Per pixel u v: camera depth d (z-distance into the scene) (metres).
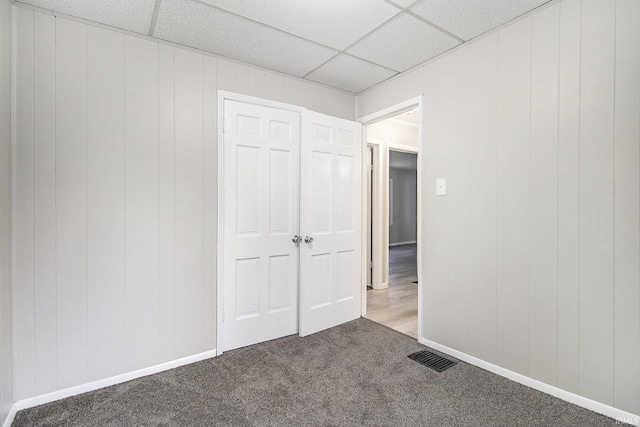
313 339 2.74
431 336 2.60
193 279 2.37
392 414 1.74
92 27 2.01
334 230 3.03
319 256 2.92
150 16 1.97
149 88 2.20
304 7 1.90
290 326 2.85
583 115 1.77
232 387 2.01
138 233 2.16
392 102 2.92
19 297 1.81
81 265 1.98
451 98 2.43
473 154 2.29
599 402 1.72
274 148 2.75
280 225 2.79
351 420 1.69
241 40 2.26
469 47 2.31
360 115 3.28
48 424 1.68
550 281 1.90
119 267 2.10
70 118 1.94
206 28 2.11
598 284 1.72
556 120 1.87
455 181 2.41
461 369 2.23
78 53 1.97
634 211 1.61
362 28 2.13
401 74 2.83
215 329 2.45
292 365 2.29
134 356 2.15
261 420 1.70
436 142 2.55
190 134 2.35
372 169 4.49
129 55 2.13
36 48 1.85
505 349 2.12
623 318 1.64
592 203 1.74
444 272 2.49
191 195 2.36
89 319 2.01
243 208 2.60
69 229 1.95
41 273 1.87
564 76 1.84
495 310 2.17
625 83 1.63
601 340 1.71
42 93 1.87
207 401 1.87
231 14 1.96
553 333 1.89
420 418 1.70
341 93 3.21
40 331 1.87
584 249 1.77
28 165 1.83
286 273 2.82
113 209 2.08
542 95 1.93
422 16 2.01
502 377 2.12
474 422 1.67
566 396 1.84
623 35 1.63
